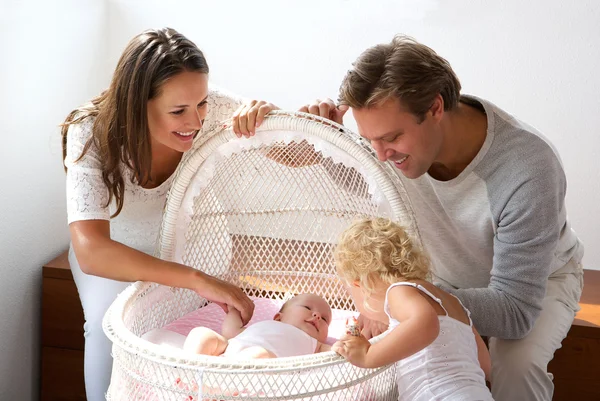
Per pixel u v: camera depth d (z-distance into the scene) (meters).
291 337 1.82
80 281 2.10
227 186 2.11
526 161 1.73
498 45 2.57
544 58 2.55
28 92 2.31
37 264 2.42
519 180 1.73
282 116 1.83
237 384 1.46
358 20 2.65
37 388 2.49
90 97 2.71
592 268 2.67
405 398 1.64
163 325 1.97
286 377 1.53
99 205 1.85
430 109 1.67
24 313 2.37
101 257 1.80
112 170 1.84
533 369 1.82
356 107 1.65
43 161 2.42
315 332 1.94
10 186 2.25
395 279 1.69
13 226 2.28
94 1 2.66
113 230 2.10
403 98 1.61
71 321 2.43
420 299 1.58
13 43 2.21
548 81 2.57
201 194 2.04
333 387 1.50
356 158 1.81
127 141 1.80
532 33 2.54
